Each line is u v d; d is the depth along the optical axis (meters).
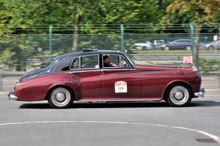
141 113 13.61
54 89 14.74
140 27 27.03
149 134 9.96
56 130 10.55
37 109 14.77
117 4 25.72
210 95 19.22
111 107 15.35
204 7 24.50
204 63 22.61
